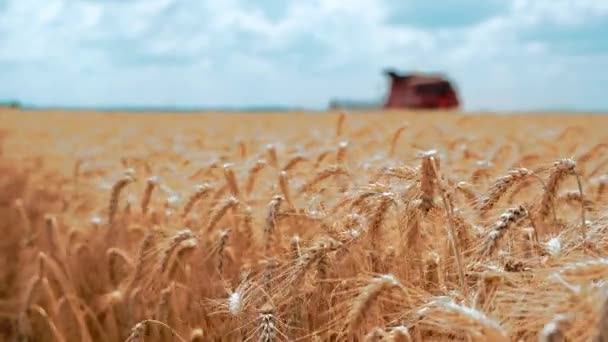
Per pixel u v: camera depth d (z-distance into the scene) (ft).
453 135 31.96
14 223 23.35
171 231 15.15
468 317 7.38
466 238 10.64
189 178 18.28
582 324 6.77
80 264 18.21
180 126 72.59
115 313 16.11
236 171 16.62
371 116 79.20
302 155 16.02
